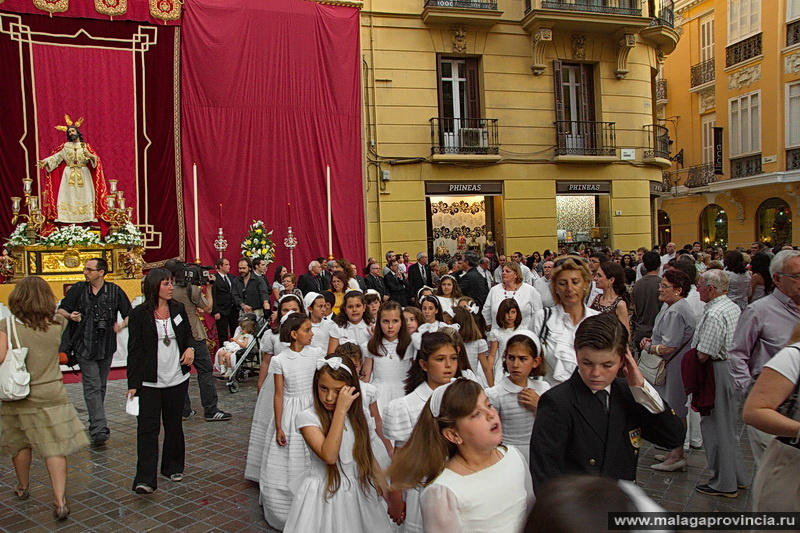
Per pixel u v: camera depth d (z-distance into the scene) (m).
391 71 15.48
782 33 20.53
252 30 13.81
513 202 16.41
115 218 11.62
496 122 16.23
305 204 14.27
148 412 5.21
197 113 13.41
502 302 5.96
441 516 2.40
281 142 14.07
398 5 15.51
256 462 5.26
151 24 13.15
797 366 2.60
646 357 5.72
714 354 4.79
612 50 17.33
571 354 3.89
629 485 1.36
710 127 24.20
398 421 3.79
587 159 16.59
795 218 20.58
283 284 10.35
